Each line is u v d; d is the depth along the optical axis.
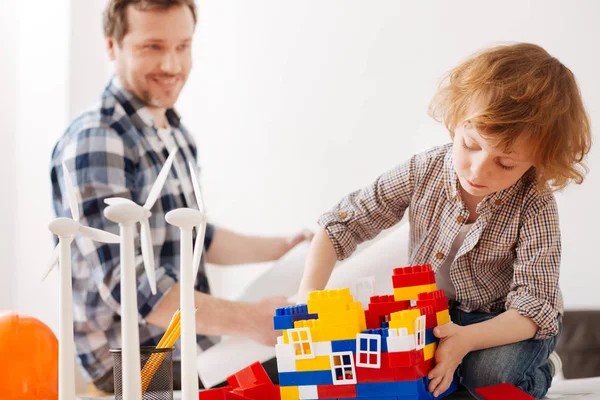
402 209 1.14
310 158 1.89
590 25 1.63
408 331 0.71
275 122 1.93
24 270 1.97
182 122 2.03
